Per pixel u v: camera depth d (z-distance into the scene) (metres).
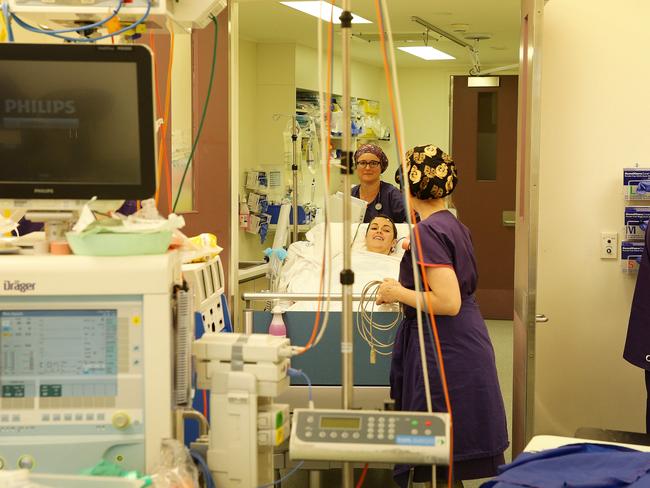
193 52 3.22
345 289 1.50
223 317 2.30
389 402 2.59
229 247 3.48
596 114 3.09
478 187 7.25
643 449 1.64
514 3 5.86
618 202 3.11
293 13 6.10
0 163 1.42
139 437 1.37
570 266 3.15
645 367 2.82
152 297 1.35
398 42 7.64
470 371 2.41
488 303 7.31
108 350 1.36
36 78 1.40
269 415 1.41
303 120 7.12
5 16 1.59
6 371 1.36
